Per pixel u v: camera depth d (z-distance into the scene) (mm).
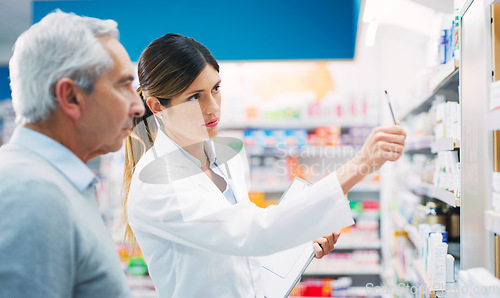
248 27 3984
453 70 1801
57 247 774
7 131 4699
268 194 5102
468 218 1568
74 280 842
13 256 727
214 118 1416
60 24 879
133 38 3965
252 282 1432
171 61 1288
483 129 1467
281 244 1082
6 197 759
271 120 4973
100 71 883
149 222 1241
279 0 3965
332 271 4922
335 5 3949
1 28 4535
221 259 1314
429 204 2479
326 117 4934
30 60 864
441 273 1842
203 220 1150
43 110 874
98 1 3939
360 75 5145
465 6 1626
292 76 5191
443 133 2111
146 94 1359
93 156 1028
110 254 930
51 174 842
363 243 4867
